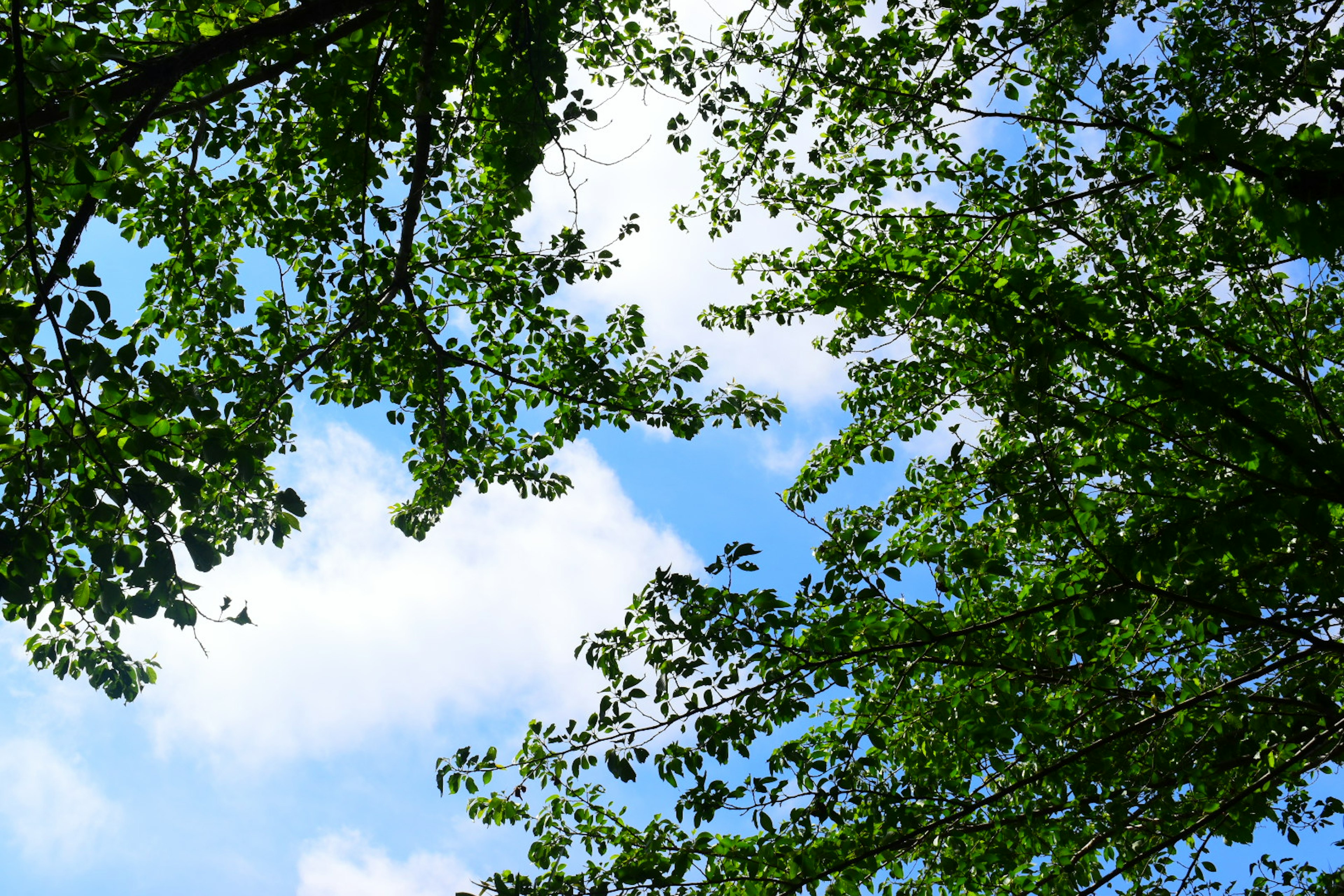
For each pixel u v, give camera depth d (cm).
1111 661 483
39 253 395
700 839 465
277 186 673
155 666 469
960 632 424
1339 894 482
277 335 678
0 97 312
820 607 484
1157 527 392
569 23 623
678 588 454
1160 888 530
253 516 426
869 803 488
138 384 311
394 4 389
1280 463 340
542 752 479
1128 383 378
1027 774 536
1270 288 545
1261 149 283
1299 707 482
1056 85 531
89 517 300
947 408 679
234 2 417
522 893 438
